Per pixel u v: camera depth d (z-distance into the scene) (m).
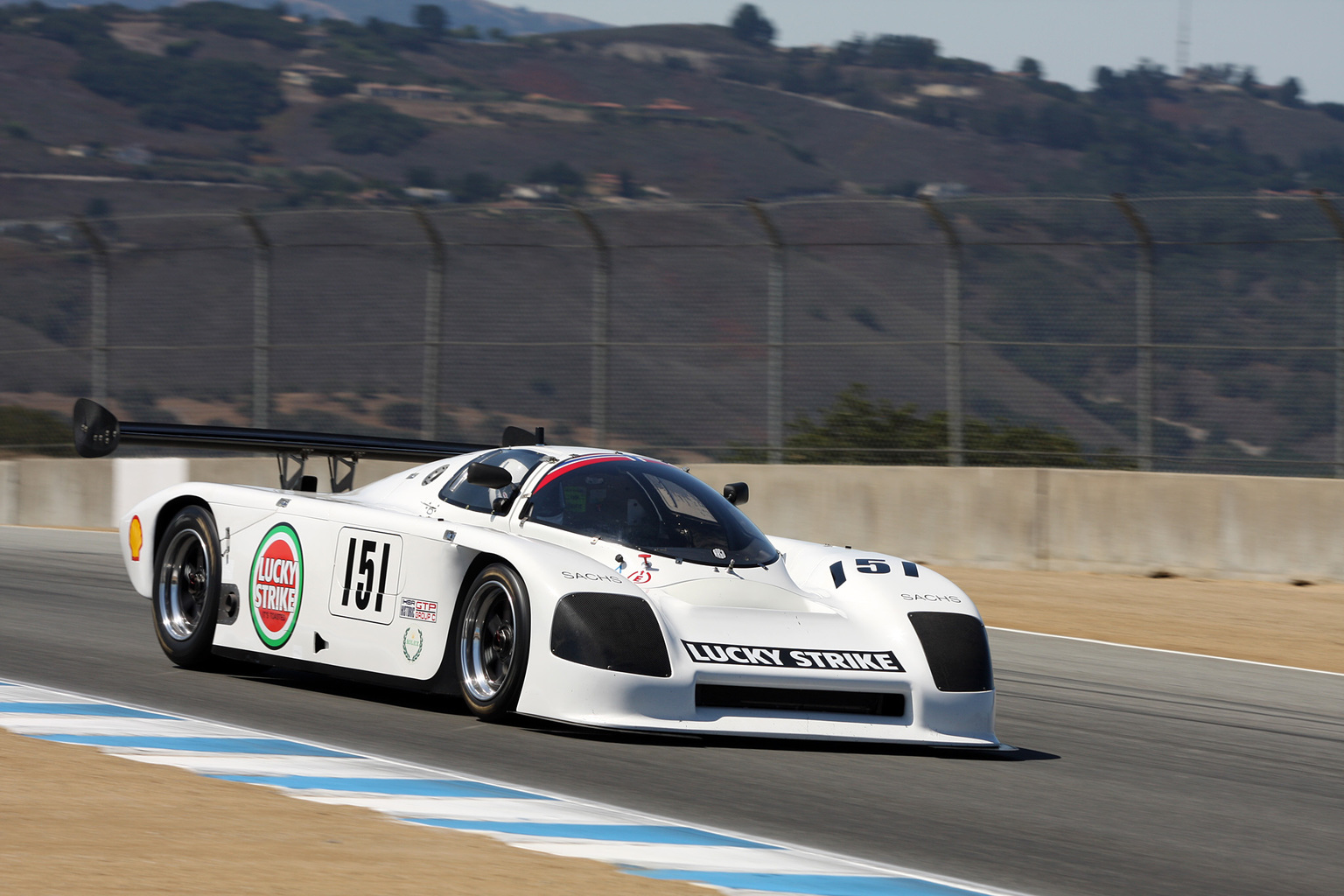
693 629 20.64
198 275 151.50
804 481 55.22
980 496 52.72
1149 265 52.31
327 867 13.05
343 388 62.69
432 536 21.62
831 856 15.24
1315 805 20.14
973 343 54.09
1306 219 50.31
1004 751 22.19
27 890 11.74
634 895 12.83
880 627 21.83
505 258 67.12
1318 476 49.78
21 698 21.33
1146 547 50.66
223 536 24.56
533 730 20.67
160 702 21.94
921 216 54.84
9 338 107.62
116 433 27.02
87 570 40.91
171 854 13.20
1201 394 51.38
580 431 57.66
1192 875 15.87
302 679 24.66
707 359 57.44
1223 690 30.61
